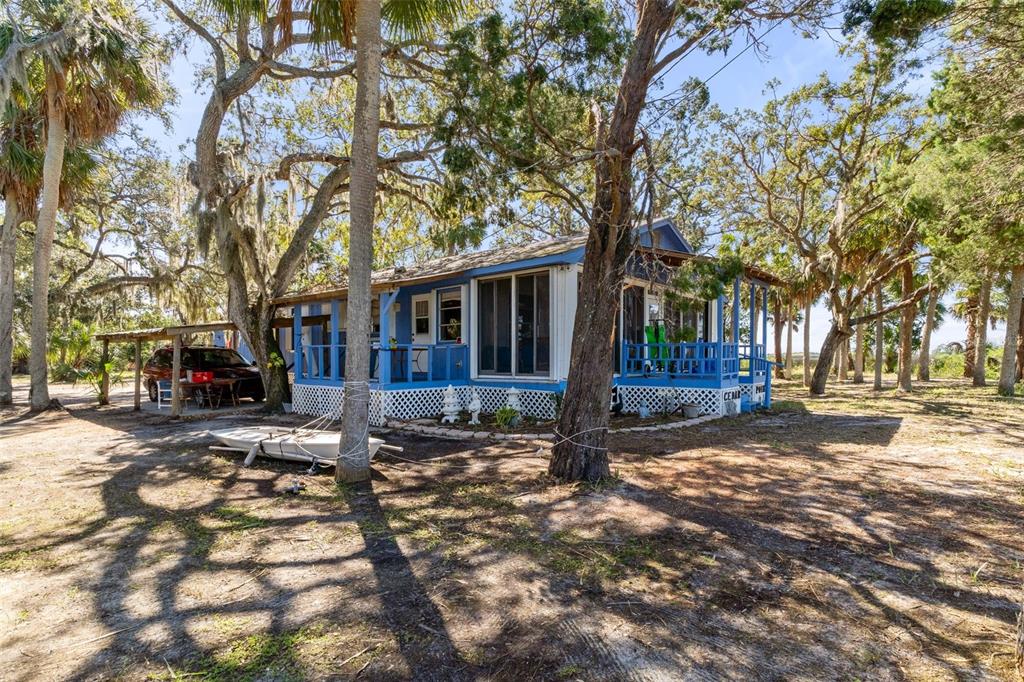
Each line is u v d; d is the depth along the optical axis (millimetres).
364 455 6426
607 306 6129
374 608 3279
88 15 12109
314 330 17500
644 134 5922
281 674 2615
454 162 6945
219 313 26250
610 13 6609
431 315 13594
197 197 12617
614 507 5230
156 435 9859
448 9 7902
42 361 14188
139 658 2762
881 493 5691
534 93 7355
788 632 2969
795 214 19391
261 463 7402
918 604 3275
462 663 2705
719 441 8875
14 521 4988
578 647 2836
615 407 12359
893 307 17734
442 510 5254
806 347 24281
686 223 8062
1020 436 9266
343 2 7113
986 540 4316
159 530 4723
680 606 3277
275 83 16016
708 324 15039
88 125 13391
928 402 15336
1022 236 11086
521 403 11523
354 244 6277
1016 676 2535
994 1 7258
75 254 24453
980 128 9938
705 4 5848
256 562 4004
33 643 2914
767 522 4789
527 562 3963
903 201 13000
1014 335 17453
